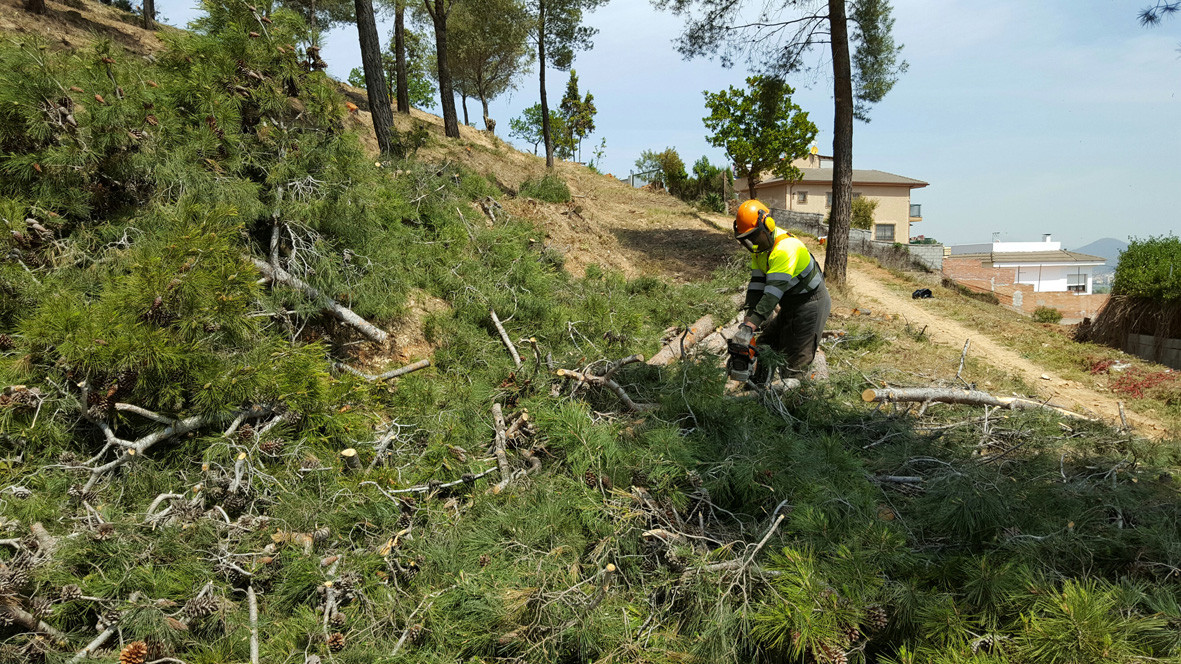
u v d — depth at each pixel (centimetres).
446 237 667
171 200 452
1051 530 290
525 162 2005
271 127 520
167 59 508
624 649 243
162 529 277
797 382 482
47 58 453
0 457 321
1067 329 1240
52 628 237
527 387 449
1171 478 380
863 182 4244
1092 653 205
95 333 315
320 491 323
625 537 294
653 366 473
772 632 231
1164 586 257
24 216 416
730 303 791
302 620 253
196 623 249
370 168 559
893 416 457
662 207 1977
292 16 534
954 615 233
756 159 2570
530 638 250
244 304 377
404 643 255
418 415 419
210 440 338
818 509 290
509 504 325
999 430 455
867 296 1275
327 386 383
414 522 325
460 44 2616
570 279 798
